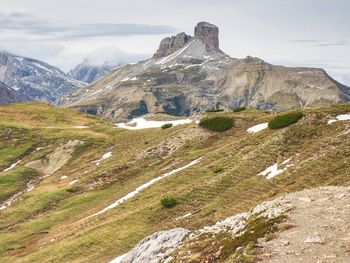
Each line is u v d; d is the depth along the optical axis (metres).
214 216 47.22
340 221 23.05
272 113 90.06
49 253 54.97
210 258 25.16
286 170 50.66
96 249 51.41
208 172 63.31
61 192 85.12
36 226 70.81
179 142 88.56
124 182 80.75
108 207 68.81
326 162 47.44
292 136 60.16
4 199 94.56
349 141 50.78
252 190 50.06
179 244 35.72
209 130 88.62
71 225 66.44
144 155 89.62
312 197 28.75
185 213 52.09
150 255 37.03
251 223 27.33
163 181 67.94
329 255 19.12
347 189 29.81
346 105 69.12
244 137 75.69
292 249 20.48
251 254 20.91
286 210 26.59
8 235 69.38
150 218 53.88
